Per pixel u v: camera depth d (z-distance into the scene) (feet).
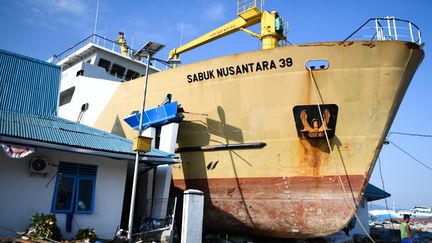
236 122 46.50
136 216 52.31
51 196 38.68
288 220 44.96
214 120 48.03
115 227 41.70
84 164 41.39
